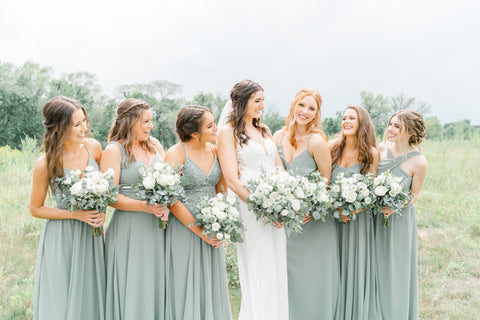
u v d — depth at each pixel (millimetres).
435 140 13766
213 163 2855
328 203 2799
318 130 3197
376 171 3281
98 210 2436
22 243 5031
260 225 2920
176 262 2711
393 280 3139
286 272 3045
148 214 2654
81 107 2510
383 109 21422
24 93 28203
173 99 23422
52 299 2484
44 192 2531
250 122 3057
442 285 4141
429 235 5781
